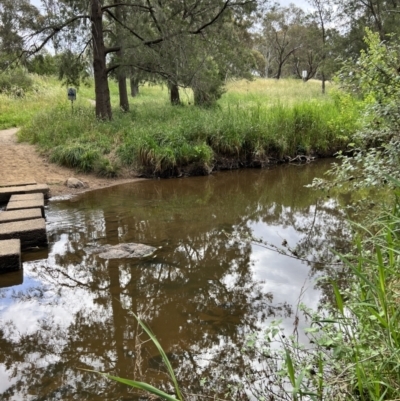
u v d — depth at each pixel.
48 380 2.71
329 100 16.17
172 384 2.62
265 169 10.59
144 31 12.84
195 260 4.68
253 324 3.29
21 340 3.19
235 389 2.46
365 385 1.71
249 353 2.89
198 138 10.44
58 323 3.44
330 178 9.26
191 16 13.36
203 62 13.34
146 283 4.11
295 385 1.67
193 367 2.79
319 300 3.55
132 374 2.75
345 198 7.34
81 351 3.04
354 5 20.36
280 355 2.69
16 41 11.73
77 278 4.29
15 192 7.30
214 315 3.47
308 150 11.47
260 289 3.89
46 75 27.75
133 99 23.39
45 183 8.49
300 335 3.02
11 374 2.78
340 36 21.22
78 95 24.27
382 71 3.38
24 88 23.06
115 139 10.46
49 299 3.86
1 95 21.22
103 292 3.98
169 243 5.27
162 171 9.69
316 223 6.06
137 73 13.63
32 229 5.11
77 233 5.70
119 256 4.82
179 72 12.80
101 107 12.69
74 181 8.52
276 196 8.02
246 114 11.89
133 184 9.02
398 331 1.83
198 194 8.20
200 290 3.94
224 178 9.64
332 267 3.87
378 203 4.17
